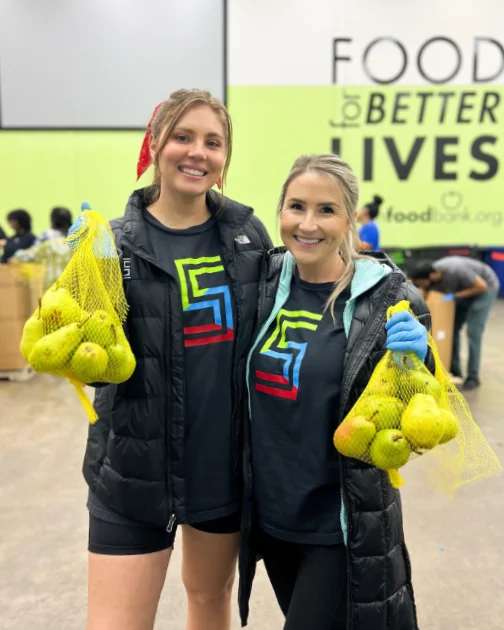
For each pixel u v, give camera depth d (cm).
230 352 142
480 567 245
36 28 725
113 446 137
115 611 138
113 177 767
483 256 853
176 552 258
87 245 127
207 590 162
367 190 806
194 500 144
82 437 374
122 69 742
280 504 136
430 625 212
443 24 767
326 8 751
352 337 129
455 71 782
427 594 228
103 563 139
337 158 135
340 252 140
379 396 121
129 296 135
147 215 144
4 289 478
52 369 119
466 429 134
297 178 134
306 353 132
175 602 224
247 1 740
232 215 146
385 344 128
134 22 733
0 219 767
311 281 140
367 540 129
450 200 820
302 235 134
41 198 766
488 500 297
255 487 141
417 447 117
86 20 729
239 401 142
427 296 462
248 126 770
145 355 134
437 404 122
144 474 136
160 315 134
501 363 532
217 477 144
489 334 642
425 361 132
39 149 755
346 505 129
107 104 748
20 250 538
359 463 128
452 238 831
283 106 769
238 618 216
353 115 781
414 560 249
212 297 140
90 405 127
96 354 118
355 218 138
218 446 143
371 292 133
